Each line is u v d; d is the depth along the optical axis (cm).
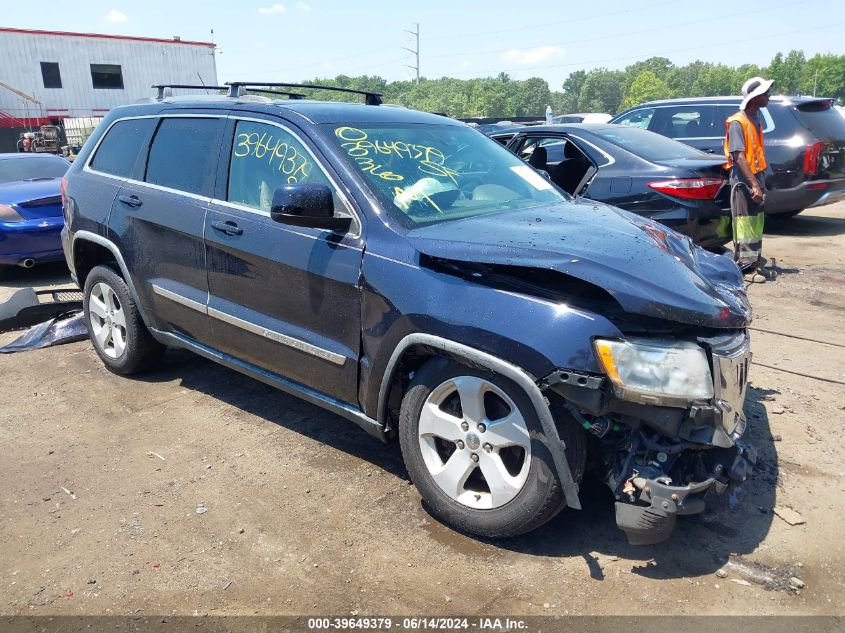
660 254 298
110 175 470
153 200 427
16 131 3070
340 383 338
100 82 3222
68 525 321
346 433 409
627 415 270
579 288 280
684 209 647
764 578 278
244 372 397
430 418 307
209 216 390
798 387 458
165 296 426
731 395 279
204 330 409
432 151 382
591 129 725
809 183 948
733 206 675
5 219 755
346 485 352
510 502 287
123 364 485
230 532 314
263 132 380
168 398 460
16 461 380
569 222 331
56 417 434
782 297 678
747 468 287
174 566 292
